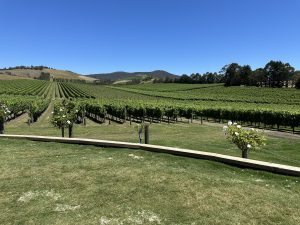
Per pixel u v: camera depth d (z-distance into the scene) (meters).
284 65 126.12
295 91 95.62
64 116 14.23
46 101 45.62
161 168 7.61
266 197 5.80
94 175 7.16
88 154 9.22
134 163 8.11
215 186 6.36
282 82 127.44
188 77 168.00
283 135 21.94
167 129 22.95
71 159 8.62
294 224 4.83
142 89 121.62
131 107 31.45
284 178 6.85
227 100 68.56
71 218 5.08
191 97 75.19
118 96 79.19
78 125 26.59
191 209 5.34
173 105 35.97
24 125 26.41
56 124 14.38
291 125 25.39
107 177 7.01
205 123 31.81
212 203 5.56
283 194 5.97
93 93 87.56
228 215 5.11
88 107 36.31
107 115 34.62
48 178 7.04
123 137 17.58
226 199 5.72
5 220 5.04
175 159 8.45
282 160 11.87
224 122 33.91
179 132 21.23
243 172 7.36
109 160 8.43
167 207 5.43
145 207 5.44
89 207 5.48
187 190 6.15
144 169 7.54
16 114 34.28
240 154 12.62
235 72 133.75
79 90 100.69
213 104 48.31
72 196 5.98
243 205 5.47
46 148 10.12
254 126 30.55
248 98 75.31
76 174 7.26
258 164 7.41
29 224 4.89
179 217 5.06
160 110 30.22
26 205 5.61
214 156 8.15
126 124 28.61
